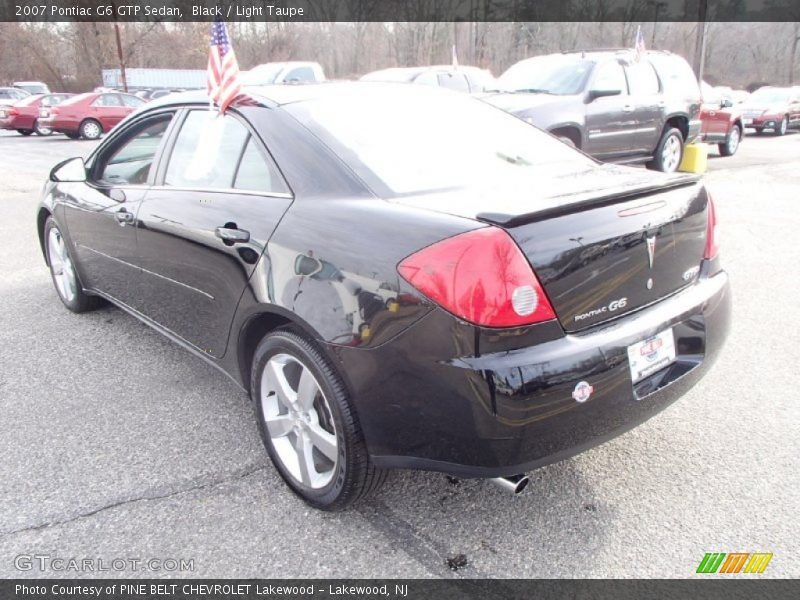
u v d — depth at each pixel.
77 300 4.52
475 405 1.91
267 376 2.55
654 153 9.59
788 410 3.13
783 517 2.38
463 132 2.94
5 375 3.64
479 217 1.96
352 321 2.10
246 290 2.56
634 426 2.22
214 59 2.89
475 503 2.50
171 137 3.28
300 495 2.50
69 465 2.77
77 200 3.98
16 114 21.77
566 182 2.46
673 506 2.46
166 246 3.10
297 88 3.03
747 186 9.86
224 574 2.17
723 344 2.61
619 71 8.73
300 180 2.47
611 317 2.16
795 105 21.97
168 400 3.35
